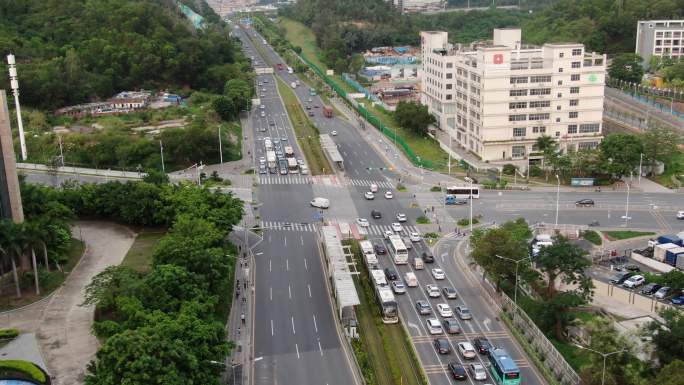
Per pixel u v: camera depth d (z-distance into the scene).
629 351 147.12
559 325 170.25
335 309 189.75
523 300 187.38
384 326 179.25
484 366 160.00
